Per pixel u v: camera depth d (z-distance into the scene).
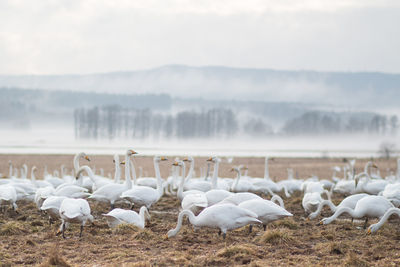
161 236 14.50
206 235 14.79
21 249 12.92
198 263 11.60
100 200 19.47
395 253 12.69
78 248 13.14
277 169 64.25
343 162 81.94
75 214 13.50
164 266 11.37
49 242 13.82
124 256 12.19
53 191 18.59
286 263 11.66
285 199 26.64
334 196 28.67
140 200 18.56
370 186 25.78
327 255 12.59
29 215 18.72
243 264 11.66
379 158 98.94
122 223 15.13
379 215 15.73
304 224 17.41
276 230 14.07
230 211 13.62
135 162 71.00
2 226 15.34
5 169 55.34
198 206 16.20
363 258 12.12
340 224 17.50
